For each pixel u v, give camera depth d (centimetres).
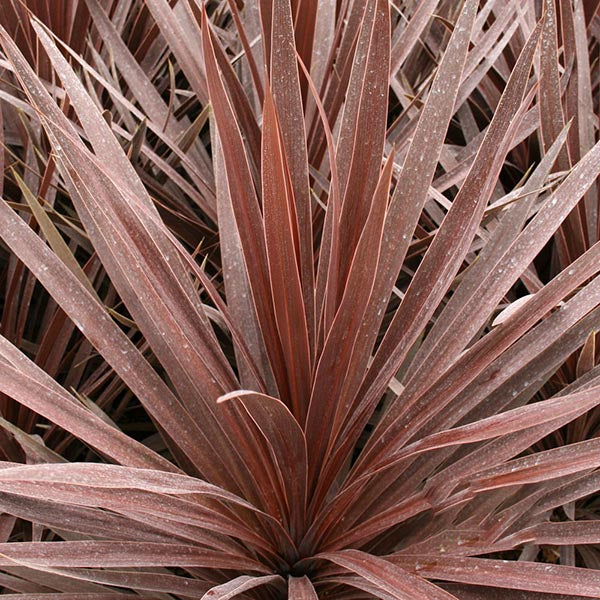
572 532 181
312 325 191
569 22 216
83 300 183
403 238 187
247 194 179
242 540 185
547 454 179
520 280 228
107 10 236
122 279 189
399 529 193
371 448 189
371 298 186
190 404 191
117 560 177
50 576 186
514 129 182
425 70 250
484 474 183
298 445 179
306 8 209
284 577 192
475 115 246
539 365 192
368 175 184
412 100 222
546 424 183
